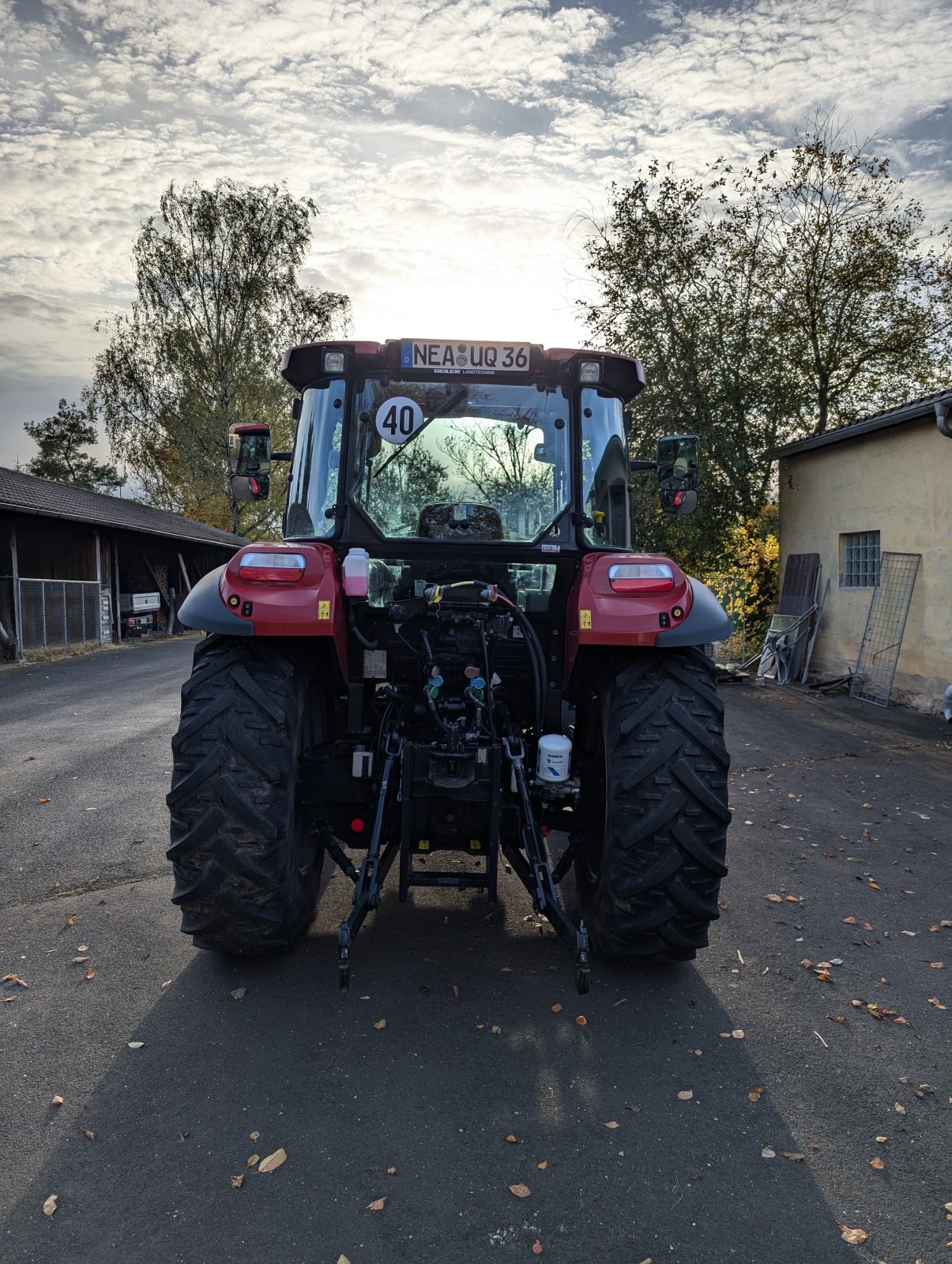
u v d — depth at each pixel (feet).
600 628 9.34
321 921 11.63
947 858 15.07
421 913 11.94
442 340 10.68
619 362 10.98
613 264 47.62
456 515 10.80
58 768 20.66
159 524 75.36
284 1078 7.93
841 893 13.28
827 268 50.01
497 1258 5.89
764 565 47.11
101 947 10.69
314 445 10.96
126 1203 6.35
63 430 192.13
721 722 9.50
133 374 105.91
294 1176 6.65
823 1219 6.31
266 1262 5.83
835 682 35.65
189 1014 9.07
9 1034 8.64
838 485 36.32
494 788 9.21
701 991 9.89
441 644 10.02
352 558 9.75
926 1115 7.62
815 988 10.04
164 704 31.55
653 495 46.78
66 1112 7.40
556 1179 6.67
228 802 8.93
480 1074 8.05
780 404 45.91
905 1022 9.27
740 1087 7.97
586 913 10.78
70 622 56.75
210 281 104.06
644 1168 6.82
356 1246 5.98
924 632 30.55
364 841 10.30
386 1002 9.40
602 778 10.19
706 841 9.18
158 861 13.91
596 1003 9.48
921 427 30.60
